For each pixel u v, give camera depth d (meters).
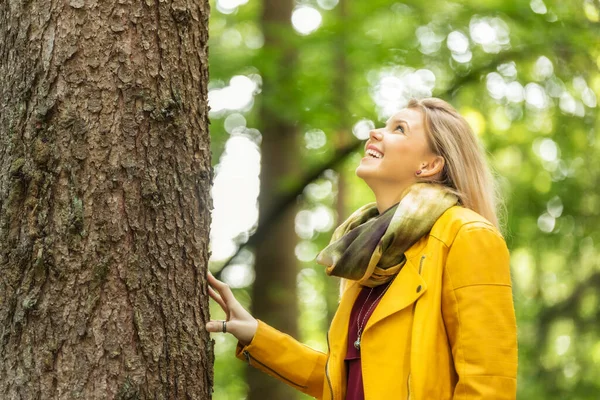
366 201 9.86
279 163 6.51
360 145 6.20
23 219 2.14
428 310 2.19
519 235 6.82
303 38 6.50
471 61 6.81
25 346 2.11
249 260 7.12
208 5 2.44
